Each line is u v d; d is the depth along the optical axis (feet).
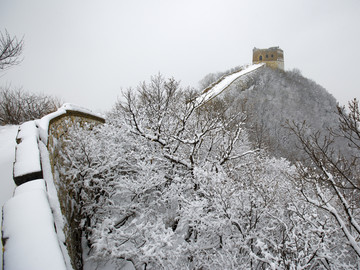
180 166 27.35
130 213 20.75
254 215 22.00
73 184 17.87
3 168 13.05
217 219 20.16
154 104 30.53
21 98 44.14
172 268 17.39
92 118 30.01
